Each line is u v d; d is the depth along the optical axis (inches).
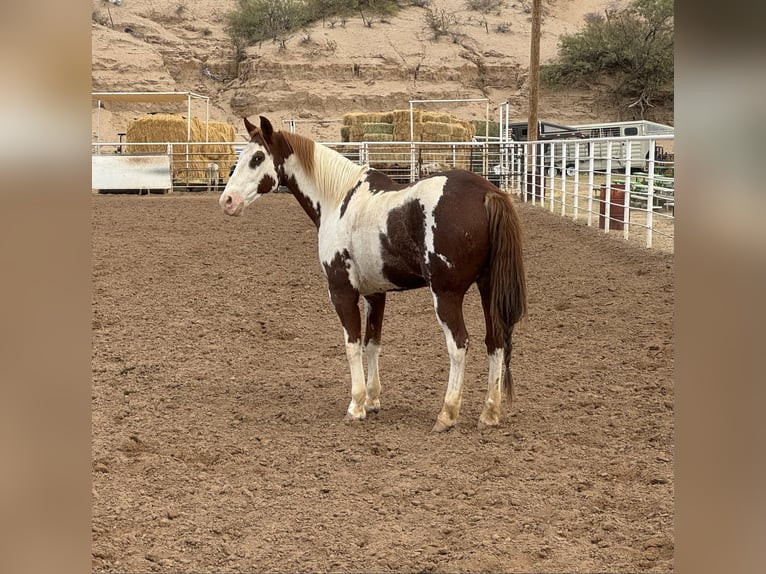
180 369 259.8
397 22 2217.0
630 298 331.9
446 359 268.2
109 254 474.6
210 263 449.7
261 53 1996.8
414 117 1010.7
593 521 138.0
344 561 124.9
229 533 136.6
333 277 204.4
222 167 1019.3
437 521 139.8
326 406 220.7
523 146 899.4
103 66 1876.2
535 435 188.2
